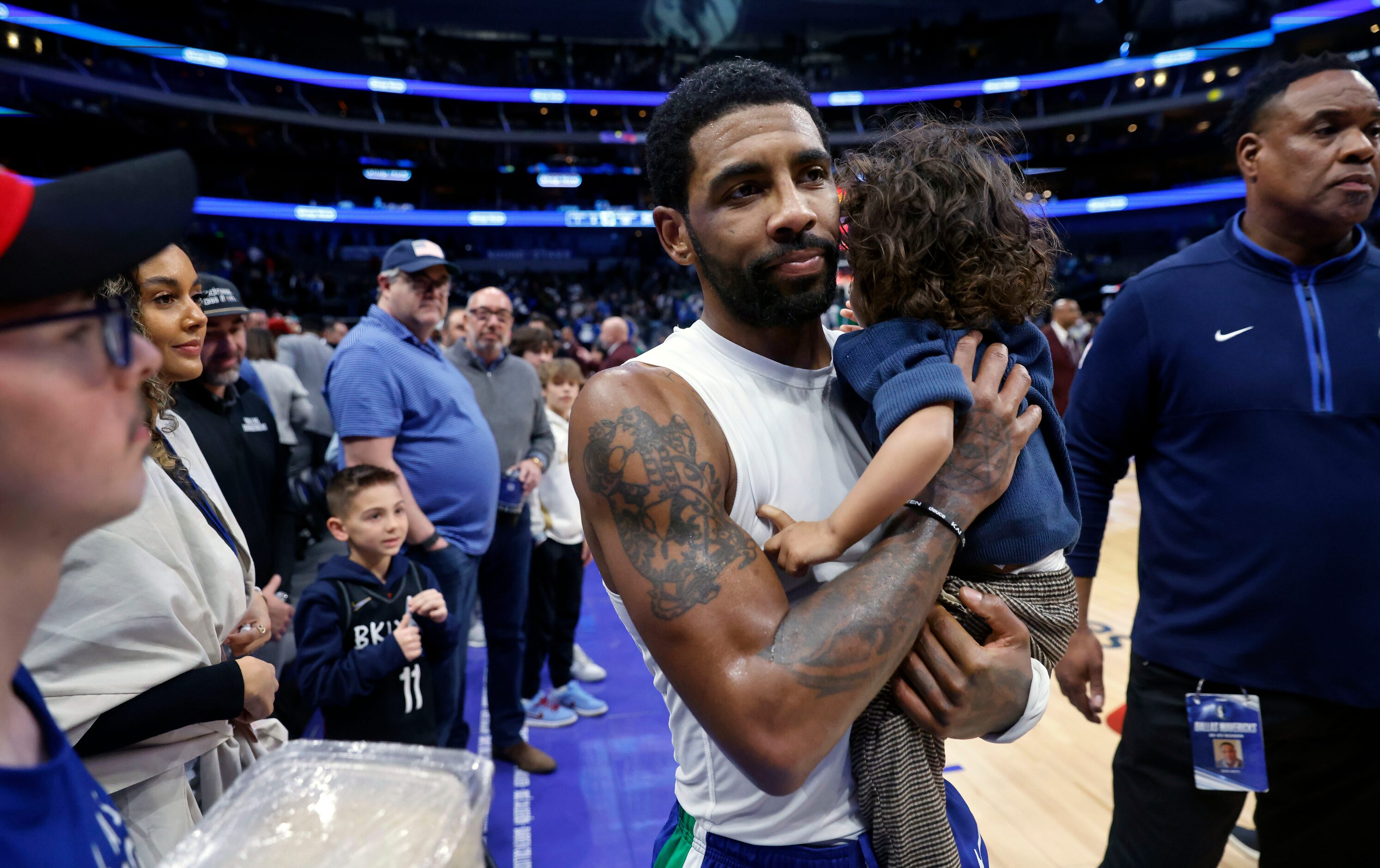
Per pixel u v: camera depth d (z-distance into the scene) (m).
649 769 2.79
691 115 0.86
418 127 25.02
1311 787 1.43
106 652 0.93
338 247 25.16
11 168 19.45
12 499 0.41
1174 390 1.50
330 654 2.01
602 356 9.85
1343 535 1.34
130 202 0.44
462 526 2.48
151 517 1.02
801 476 0.88
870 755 0.85
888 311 0.95
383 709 2.06
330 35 25.12
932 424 0.79
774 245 0.83
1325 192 1.34
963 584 0.89
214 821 0.50
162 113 22.03
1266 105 1.41
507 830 2.45
